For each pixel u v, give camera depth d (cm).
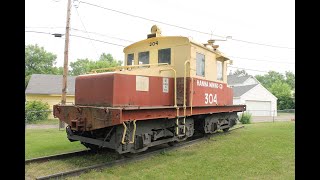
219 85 1186
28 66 5309
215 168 674
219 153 846
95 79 771
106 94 741
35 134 1300
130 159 746
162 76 891
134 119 720
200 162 734
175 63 950
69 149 905
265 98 3766
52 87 3011
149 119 819
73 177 600
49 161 738
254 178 596
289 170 654
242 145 980
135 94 786
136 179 593
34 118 2297
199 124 1156
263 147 934
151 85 844
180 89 932
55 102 2847
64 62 1609
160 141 855
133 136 713
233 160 753
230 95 1343
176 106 862
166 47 969
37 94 2788
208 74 1080
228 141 1077
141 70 826
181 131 934
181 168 675
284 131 1395
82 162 730
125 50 1064
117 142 704
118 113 659
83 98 793
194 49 964
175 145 950
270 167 679
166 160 764
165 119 880
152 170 661
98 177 604
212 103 1106
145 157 793
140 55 1023
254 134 1293
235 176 609
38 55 5353
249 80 4522
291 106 4866
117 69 856
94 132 780
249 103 3616
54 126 1795
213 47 1180
